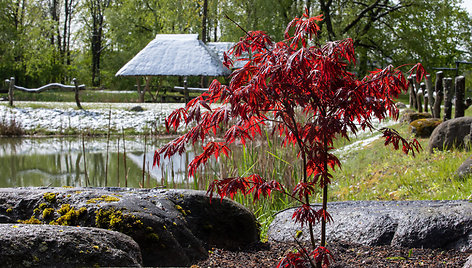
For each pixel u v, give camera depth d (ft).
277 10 95.96
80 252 7.29
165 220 9.94
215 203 11.28
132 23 133.28
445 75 110.22
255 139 21.99
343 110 8.18
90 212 9.37
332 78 8.05
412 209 11.54
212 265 9.78
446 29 110.63
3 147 44.32
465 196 17.60
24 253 6.80
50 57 127.85
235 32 94.58
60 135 52.95
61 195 9.87
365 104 7.86
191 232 10.50
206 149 8.66
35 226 7.45
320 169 8.50
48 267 6.93
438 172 22.31
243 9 95.04
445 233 10.44
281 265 8.20
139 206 9.93
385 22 103.30
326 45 8.11
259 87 7.72
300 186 8.39
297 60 7.43
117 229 9.14
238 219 11.46
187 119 7.55
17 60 125.80
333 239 11.55
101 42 151.23
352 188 24.54
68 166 34.60
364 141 35.86
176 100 91.40
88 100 85.97
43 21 127.24
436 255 9.98
